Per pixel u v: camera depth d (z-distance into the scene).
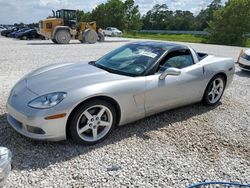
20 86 3.38
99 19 68.56
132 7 65.94
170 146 3.29
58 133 2.92
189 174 2.72
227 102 5.26
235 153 3.22
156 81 3.64
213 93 4.82
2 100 4.62
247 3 39.12
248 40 41.94
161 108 3.86
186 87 4.08
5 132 3.38
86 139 3.14
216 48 21.66
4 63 8.88
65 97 2.91
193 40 43.47
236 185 2.59
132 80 3.43
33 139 3.03
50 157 2.87
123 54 4.16
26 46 16.39
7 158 1.92
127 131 3.63
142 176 2.63
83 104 3.00
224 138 3.62
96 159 2.89
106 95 3.12
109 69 3.78
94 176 2.59
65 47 16.22
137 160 2.92
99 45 18.75
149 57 3.88
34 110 2.84
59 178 2.52
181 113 4.46
